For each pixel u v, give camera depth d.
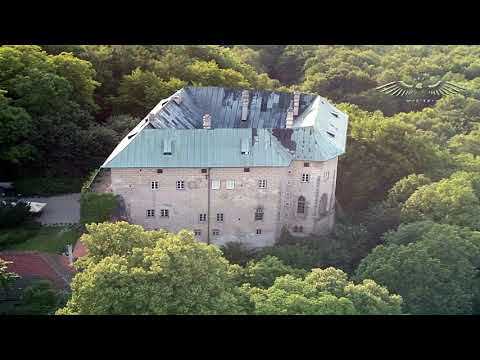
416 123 137.38
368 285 66.50
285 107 105.81
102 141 112.44
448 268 74.88
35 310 70.75
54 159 109.19
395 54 194.12
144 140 88.12
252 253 92.50
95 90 134.12
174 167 87.38
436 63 181.12
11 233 90.94
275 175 90.31
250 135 90.50
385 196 110.19
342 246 92.88
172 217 91.38
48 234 92.44
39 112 110.81
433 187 96.31
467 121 144.50
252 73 162.25
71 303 59.34
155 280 59.03
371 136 115.44
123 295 57.19
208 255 63.75
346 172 112.19
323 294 63.12
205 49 162.00
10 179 109.06
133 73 130.75
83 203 88.88
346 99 160.62
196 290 59.19
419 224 85.50
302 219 96.25
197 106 106.69
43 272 82.06
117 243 66.06
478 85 164.38
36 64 114.38
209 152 88.88
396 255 75.88
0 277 76.38
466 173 105.50
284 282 64.69
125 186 88.62
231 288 64.94
